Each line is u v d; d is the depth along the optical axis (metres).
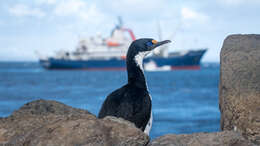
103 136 6.41
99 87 116.75
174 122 42.19
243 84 8.52
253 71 8.62
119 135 6.48
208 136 6.77
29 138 6.48
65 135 6.36
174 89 107.25
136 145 6.48
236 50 9.23
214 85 126.06
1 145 6.54
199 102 67.31
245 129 8.16
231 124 8.51
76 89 106.81
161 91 99.12
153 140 6.85
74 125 6.57
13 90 102.75
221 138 6.66
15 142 6.54
